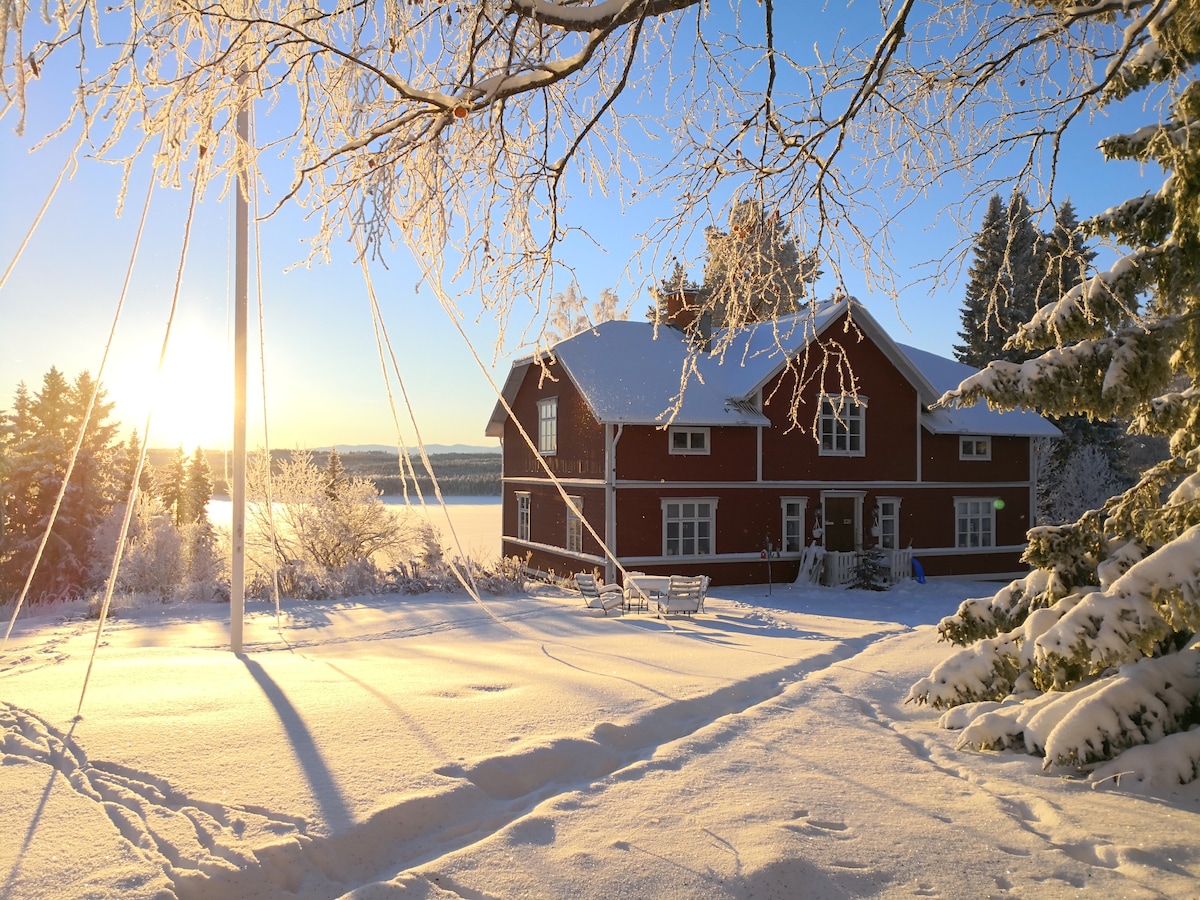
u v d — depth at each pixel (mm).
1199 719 6070
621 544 22750
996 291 5828
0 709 6469
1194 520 5879
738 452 24203
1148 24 4332
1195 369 6129
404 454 8172
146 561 21266
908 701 7445
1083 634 5730
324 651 10805
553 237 4461
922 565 26453
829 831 4562
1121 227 6590
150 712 6355
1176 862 4234
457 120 4031
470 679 7938
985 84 4730
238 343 10320
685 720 6969
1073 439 38188
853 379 5504
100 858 3922
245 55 3750
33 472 34156
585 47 3916
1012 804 5129
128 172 3811
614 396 22953
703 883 3914
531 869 4039
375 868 4156
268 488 13172
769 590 23281
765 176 4551
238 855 3924
